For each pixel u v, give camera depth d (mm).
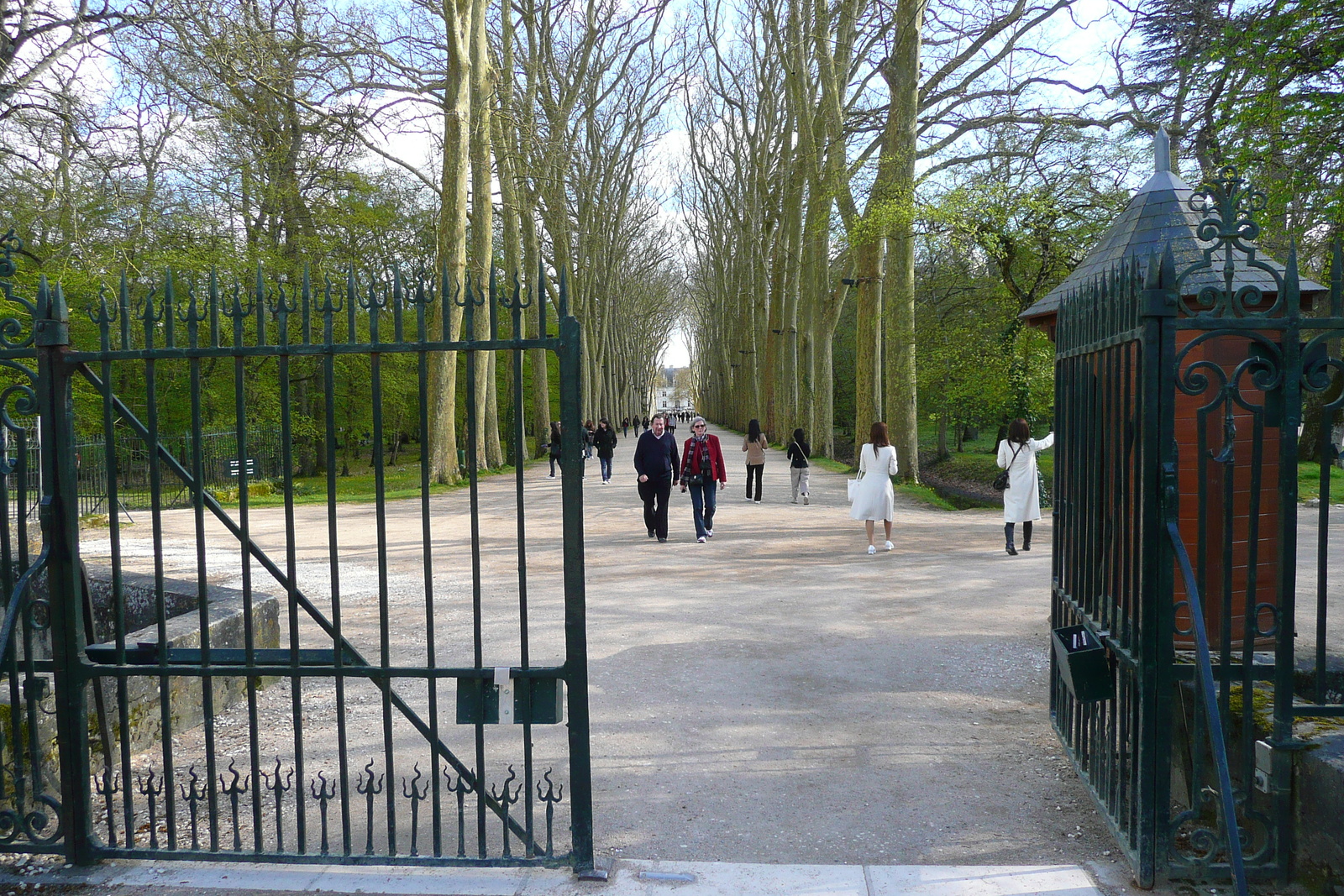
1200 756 3246
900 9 19094
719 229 57219
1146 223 4980
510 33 29109
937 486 29281
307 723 5254
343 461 36812
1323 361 3141
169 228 23828
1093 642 3779
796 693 5641
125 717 3504
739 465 31688
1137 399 3242
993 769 4418
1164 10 17625
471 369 3209
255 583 9836
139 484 24406
